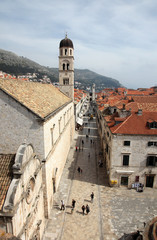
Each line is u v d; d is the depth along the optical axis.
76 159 46.06
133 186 32.19
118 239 21.83
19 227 14.66
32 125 21.62
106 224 24.27
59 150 33.69
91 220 24.97
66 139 44.97
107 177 36.84
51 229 23.17
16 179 14.48
